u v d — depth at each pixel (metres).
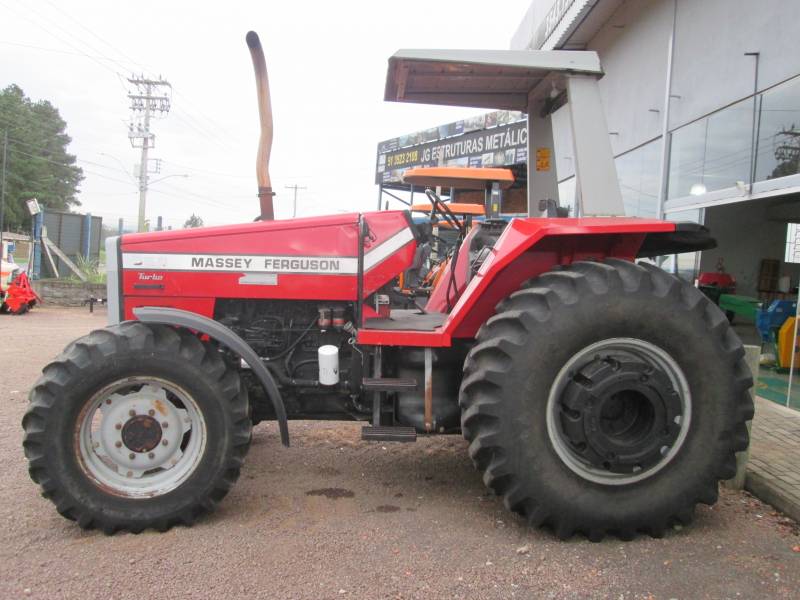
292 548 2.60
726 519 3.03
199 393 2.76
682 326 2.71
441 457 3.96
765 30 5.47
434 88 3.81
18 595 2.19
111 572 2.37
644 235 3.03
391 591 2.26
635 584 2.36
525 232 2.86
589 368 2.72
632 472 2.72
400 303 3.74
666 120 7.10
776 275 6.63
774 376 5.88
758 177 5.54
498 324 2.73
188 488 2.75
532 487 2.65
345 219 3.28
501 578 2.38
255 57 3.33
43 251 18.23
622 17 8.23
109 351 2.70
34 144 54.81
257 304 3.36
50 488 2.66
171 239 3.25
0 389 5.75
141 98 35.44
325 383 3.19
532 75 3.53
